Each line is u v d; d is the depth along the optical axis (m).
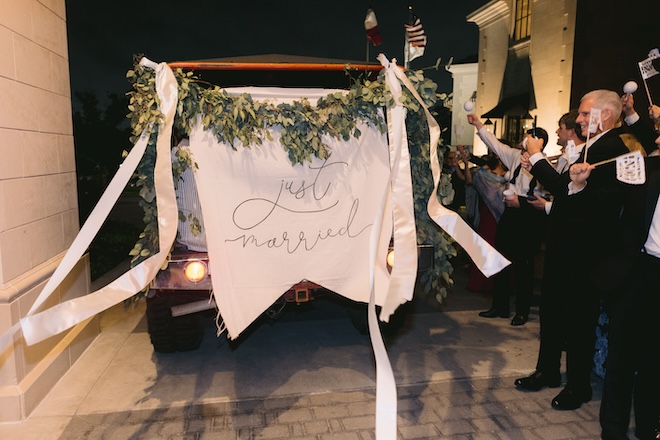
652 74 3.19
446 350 4.33
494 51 15.69
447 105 3.53
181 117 3.11
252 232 3.23
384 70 3.31
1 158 3.10
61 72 3.99
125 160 2.85
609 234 3.08
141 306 5.50
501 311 5.20
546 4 12.53
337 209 3.32
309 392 3.57
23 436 3.00
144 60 3.00
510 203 3.79
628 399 3.01
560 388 3.63
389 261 3.58
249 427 3.11
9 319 3.11
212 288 3.33
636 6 10.69
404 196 2.83
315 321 5.11
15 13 3.26
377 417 2.03
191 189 3.36
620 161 2.68
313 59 5.20
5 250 3.14
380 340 2.17
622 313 2.88
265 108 3.15
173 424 3.14
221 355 4.24
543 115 12.82
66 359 3.89
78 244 2.47
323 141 3.28
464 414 3.26
